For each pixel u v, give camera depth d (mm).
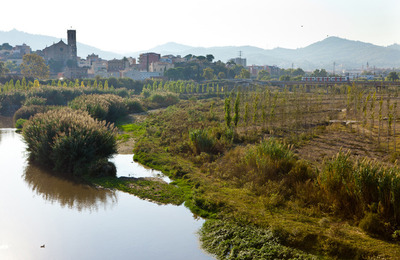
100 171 22500
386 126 34969
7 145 33156
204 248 12906
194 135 27266
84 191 19875
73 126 25000
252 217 14375
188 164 24266
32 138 26031
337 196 14523
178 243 13461
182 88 110875
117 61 184500
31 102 55031
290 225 13250
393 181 13094
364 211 13164
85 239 13969
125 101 59125
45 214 16609
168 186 20109
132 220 15750
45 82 105500
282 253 11711
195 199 16953
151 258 12383
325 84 111438
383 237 12078
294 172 17922
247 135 32250
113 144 26016
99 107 43094
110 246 13320
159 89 99125
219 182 19594
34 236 14281
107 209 17156
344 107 52812
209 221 14945
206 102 77625
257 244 12469
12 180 21969
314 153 24969
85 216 16328
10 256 12633
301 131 34688
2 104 60406
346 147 26828
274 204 15562
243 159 21359
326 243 11797
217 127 35531
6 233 14555
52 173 23344
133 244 13477
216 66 193625
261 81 146750
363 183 13781
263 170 18750
